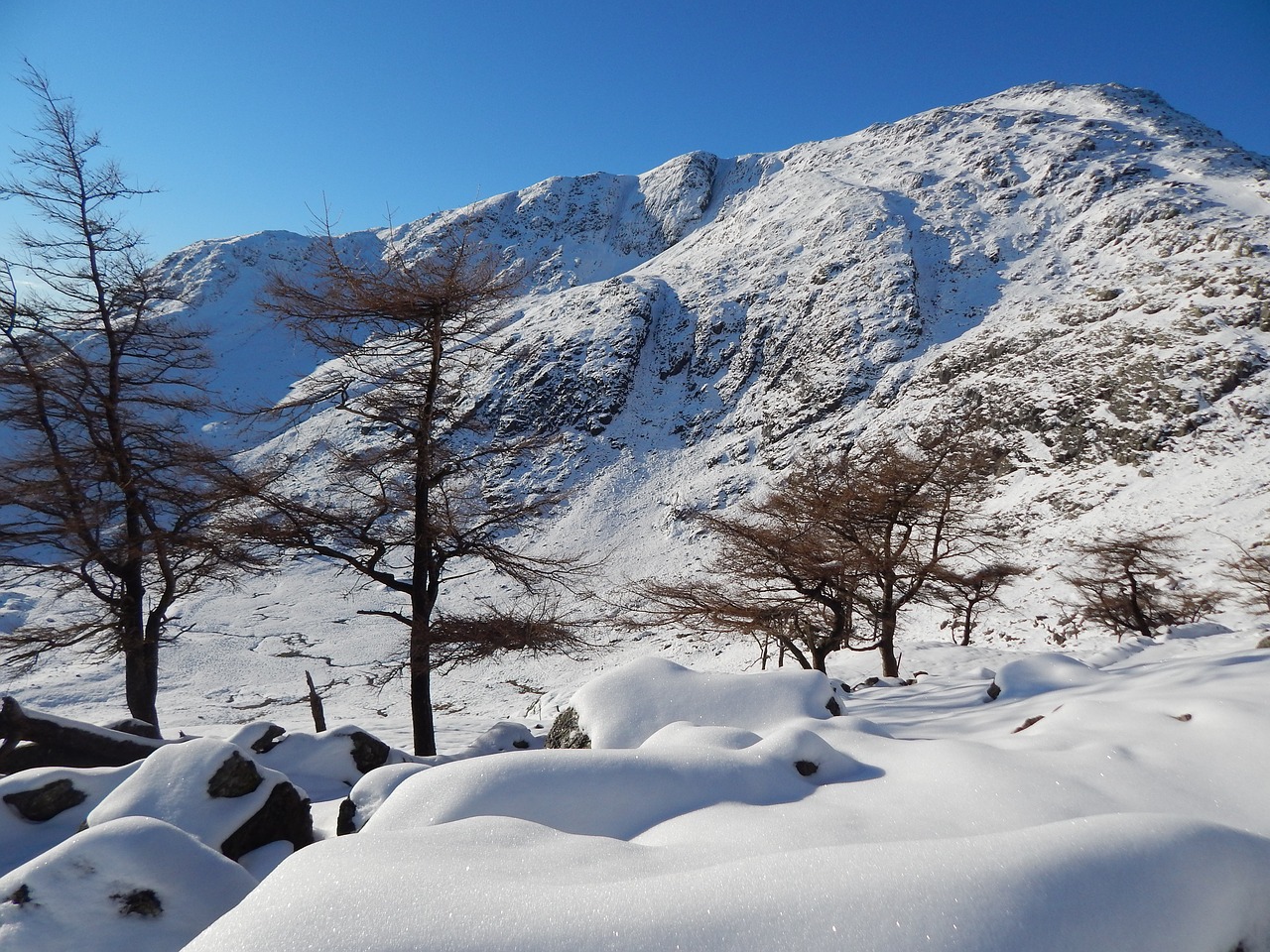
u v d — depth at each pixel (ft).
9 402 33.40
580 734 16.83
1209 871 6.05
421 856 6.51
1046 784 9.86
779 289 272.31
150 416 36.04
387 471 34.17
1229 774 10.18
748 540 46.78
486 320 34.63
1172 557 74.59
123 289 34.91
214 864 12.37
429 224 519.19
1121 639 65.16
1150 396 144.56
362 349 33.32
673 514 183.52
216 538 32.81
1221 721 11.74
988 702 22.67
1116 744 11.44
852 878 5.53
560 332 274.16
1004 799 9.44
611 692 17.34
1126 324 169.17
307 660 117.80
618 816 9.43
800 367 228.43
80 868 11.30
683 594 47.26
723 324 265.95
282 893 5.82
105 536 34.55
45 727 25.03
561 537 183.11
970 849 5.88
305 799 17.29
